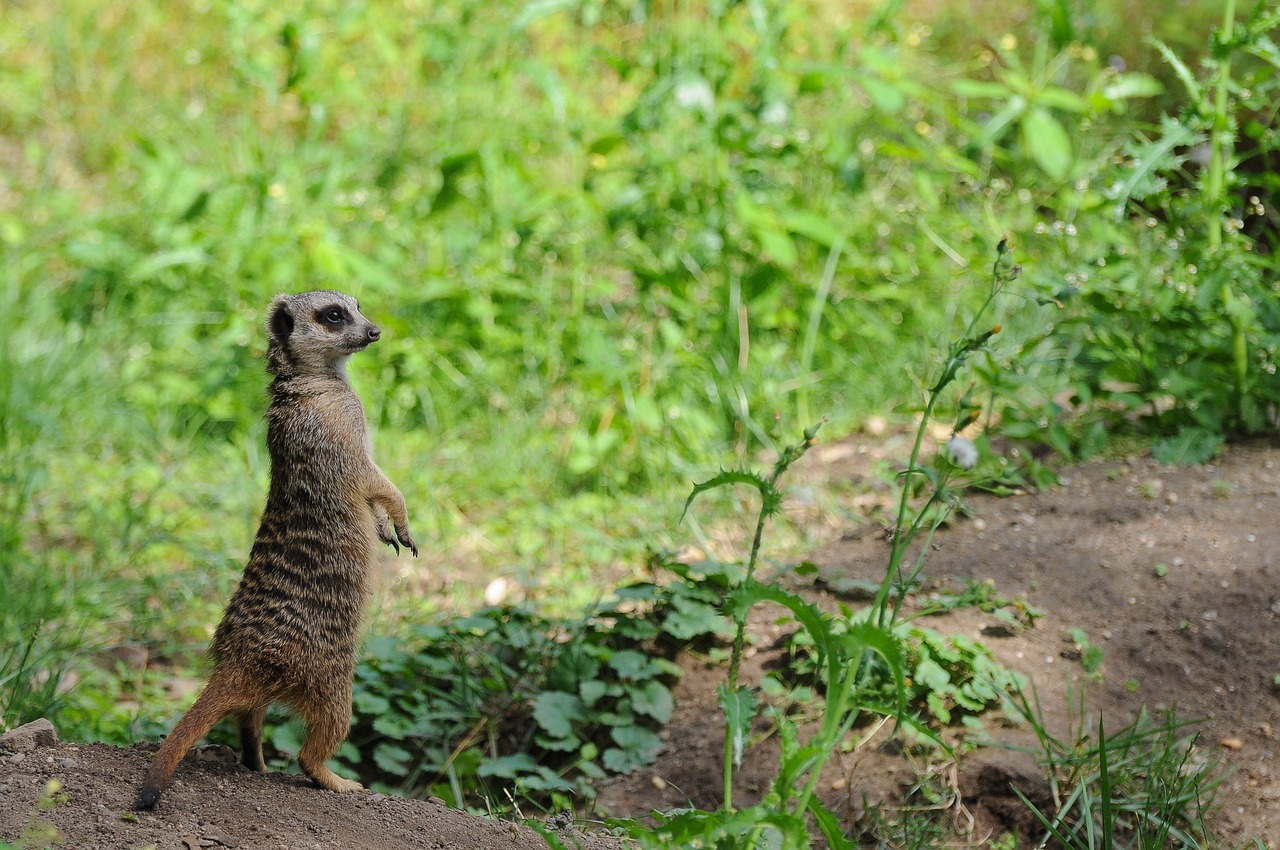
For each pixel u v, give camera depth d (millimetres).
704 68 13305
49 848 4980
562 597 10070
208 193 13445
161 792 5551
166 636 9891
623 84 17141
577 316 12664
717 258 12922
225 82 18156
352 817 5820
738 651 5512
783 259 11656
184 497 11750
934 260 12969
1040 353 11648
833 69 12844
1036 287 10000
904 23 17141
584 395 12391
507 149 13828
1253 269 10188
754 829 5109
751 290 12539
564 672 8508
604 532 11047
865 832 7109
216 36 18844
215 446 12578
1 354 12539
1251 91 10094
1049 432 10070
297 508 6379
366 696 8289
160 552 10922
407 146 15703
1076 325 11227
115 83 18250
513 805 7410
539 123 15016
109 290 14164
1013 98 12914
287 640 6129
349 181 15000
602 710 8438
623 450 11812
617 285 13555
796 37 16047
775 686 8156
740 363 12180
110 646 9203
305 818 5680
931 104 13039
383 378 12820
